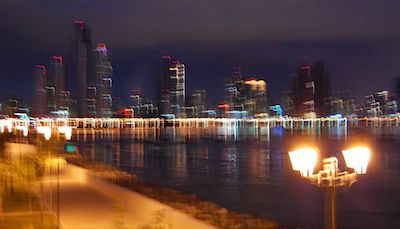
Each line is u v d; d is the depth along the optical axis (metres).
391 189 42.72
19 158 22.88
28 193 18.61
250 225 16.03
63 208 16.53
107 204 17.19
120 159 76.44
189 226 12.85
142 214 15.07
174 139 159.25
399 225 27.23
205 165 70.19
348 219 29.11
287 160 79.50
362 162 8.56
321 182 8.34
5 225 14.28
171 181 47.50
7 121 71.44
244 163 74.25
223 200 35.06
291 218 28.17
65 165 24.52
